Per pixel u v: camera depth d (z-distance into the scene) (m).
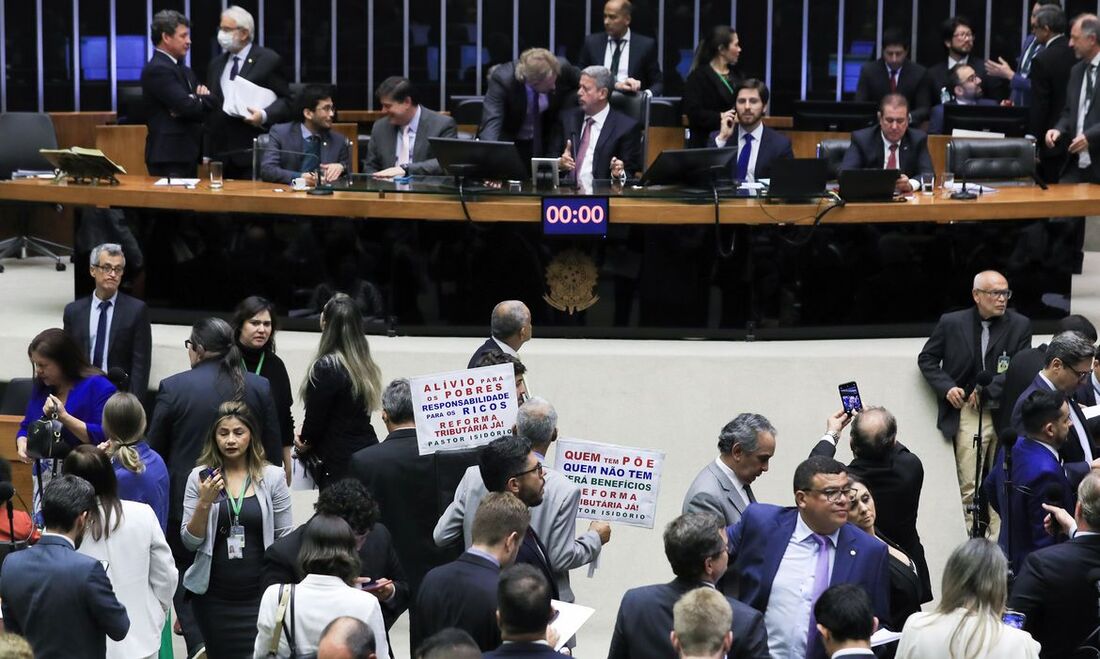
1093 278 17.83
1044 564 8.40
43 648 7.98
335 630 6.43
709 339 13.92
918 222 14.04
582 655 11.76
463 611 7.49
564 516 8.80
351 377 10.88
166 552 9.00
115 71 24.83
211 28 24.83
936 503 12.97
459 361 13.21
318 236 13.96
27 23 24.67
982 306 12.84
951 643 7.16
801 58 25.08
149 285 14.36
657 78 18.30
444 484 9.59
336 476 11.00
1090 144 16.23
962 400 12.84
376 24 25.16
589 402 13.11
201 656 9.85
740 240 13.82
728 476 9.05
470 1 25.11
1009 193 14.65
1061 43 18.02
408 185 13.79
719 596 6.67
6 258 18.59
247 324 11.28
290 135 15.02
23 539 10.13
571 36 25.08
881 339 14.09
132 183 14.59
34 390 11.54
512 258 13.84
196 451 10.64
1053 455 9.87
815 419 13.14
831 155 16.09
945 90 19.94
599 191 13.62
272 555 8.34
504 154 13.23
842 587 7.06
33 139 18.27
